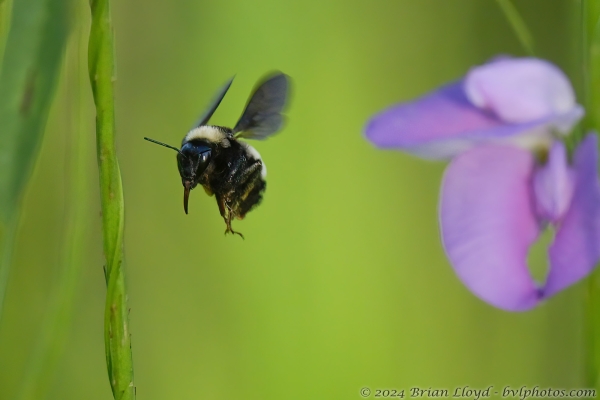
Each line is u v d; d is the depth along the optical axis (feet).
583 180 1.47
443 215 1.49
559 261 1.47
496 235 1.49
